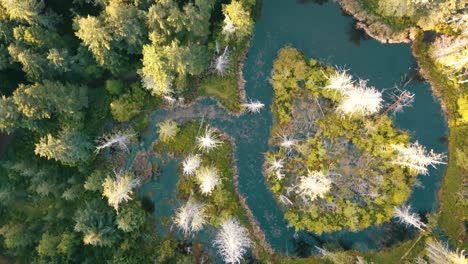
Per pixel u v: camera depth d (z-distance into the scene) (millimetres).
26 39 44750
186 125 53250
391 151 51406
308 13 53438
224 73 53031
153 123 53531
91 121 52656
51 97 45750
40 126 49000
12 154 52062
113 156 53438
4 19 45125
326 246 51656
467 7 48844
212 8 50531
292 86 52438
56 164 51656
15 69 49375
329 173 51812
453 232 51031
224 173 52781
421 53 52375
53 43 46875
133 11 45094
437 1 47719
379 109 52344
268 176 52625
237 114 53125
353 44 53156
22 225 50438
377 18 51969
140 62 51031
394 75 52938
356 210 51594
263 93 53125
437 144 52219
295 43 53281
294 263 51969
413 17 50625
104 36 44312
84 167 51438
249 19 48438
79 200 51969
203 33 49562
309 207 51812
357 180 52000
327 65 52906
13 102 45344
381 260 51281
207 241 52750
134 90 52000
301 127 52656
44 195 50500
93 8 51281
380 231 51750
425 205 51938
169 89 50562
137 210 51062
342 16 53094
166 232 52906
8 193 50000
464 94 51625
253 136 53156
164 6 45125
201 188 51500
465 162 50781
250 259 52469
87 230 46875
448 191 51500
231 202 52438
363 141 51938
